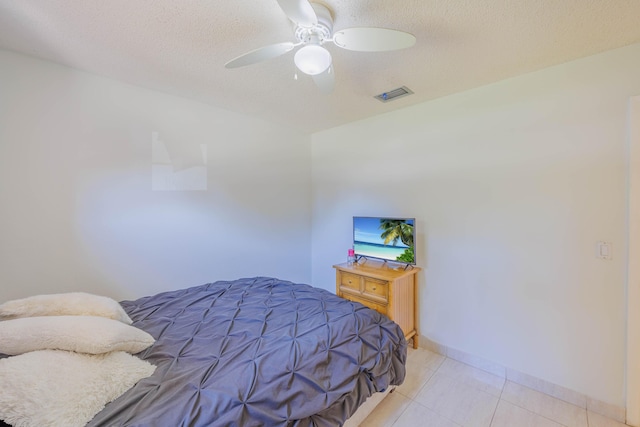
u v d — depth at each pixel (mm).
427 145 2479
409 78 2035
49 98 1878
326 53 1347
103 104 2082
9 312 1159
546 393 1858
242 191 2943
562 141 1802
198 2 1298
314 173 3619
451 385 1954
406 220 2404
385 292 2227
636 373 1565
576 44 1589
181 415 880
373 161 2926
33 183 1843
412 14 1360
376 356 1452
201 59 1818
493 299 2104
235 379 1047
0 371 803
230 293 2010
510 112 2010
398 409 1721
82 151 2008
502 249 2057
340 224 3305
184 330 1441
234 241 2891
